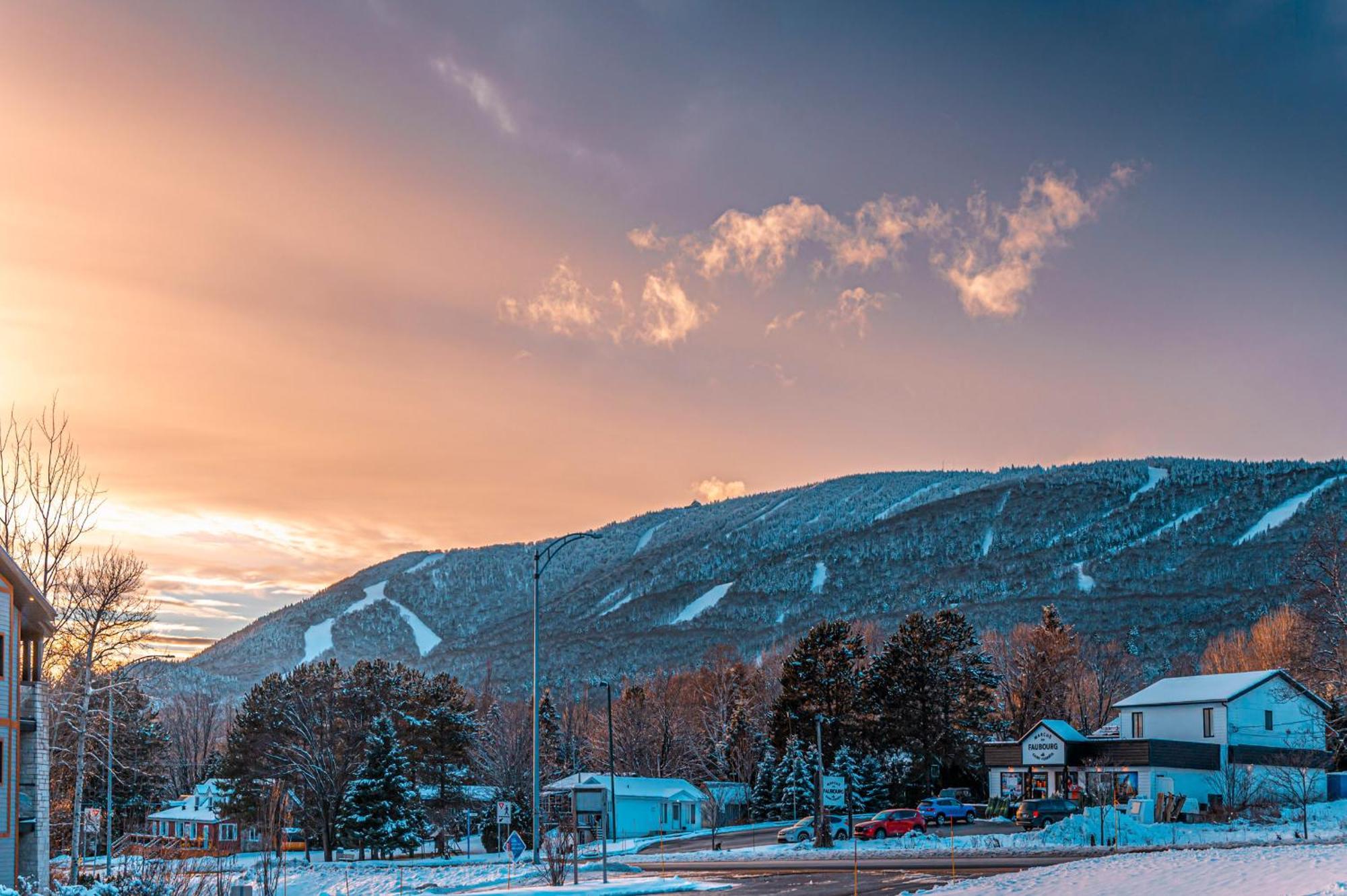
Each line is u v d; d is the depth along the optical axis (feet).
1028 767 256.32
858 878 131.75
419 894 149.69
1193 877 93.56
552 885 137.49
